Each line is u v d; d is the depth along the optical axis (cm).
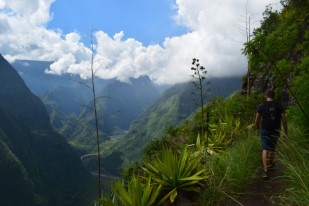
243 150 688
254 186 601
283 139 657
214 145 999
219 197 582
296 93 650
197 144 1028
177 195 616
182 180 620
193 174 657
